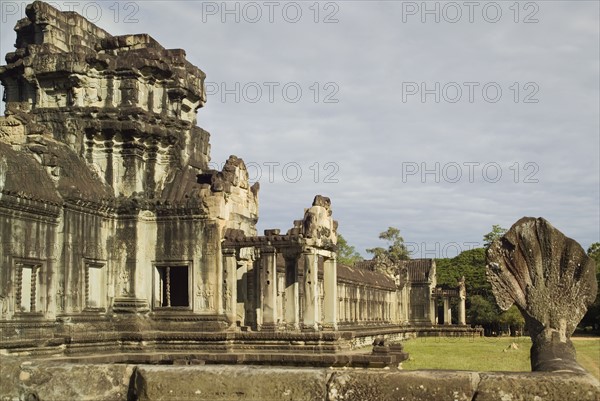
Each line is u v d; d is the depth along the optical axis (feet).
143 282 104.68
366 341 196.44
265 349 100.27
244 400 22.54
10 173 82.48
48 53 107.04
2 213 80.94
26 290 86.22
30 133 93.25
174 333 100.68
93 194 98.68
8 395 24.09
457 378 21.47
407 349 194.80
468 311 323.37
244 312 113.91
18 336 81.35
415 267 294.87
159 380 23.15
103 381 23.80
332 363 92.12
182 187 107.65
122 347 98.99
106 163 105.91
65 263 92.27
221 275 104.68
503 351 188.03
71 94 106.32
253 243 107.34
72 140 104.73
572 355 25.21
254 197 128.47
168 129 109.81
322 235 114.01
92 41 118.21
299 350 98.99
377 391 21.80
